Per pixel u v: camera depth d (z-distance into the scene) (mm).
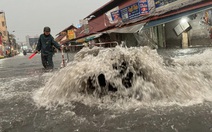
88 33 30453
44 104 2754
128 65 2969
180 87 2812
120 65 2977
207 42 14594
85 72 3047
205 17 14328
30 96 3225
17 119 2223
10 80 5059
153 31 18516
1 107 2682
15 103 2855
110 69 2969
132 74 2932
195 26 15453
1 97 3215
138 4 16062
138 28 15203
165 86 2805
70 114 2311
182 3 11422
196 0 10461
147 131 1773
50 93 3127
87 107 2529
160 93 2730
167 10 12445
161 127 1831
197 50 10758
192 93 2736
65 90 3037
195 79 3047
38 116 2291
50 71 6375
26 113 2408
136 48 3367
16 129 1969
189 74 3176
